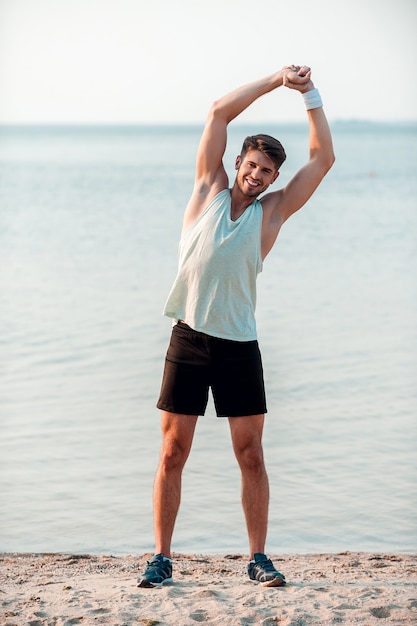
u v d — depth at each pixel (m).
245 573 6.20
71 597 5.34
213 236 5.37
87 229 36.28
